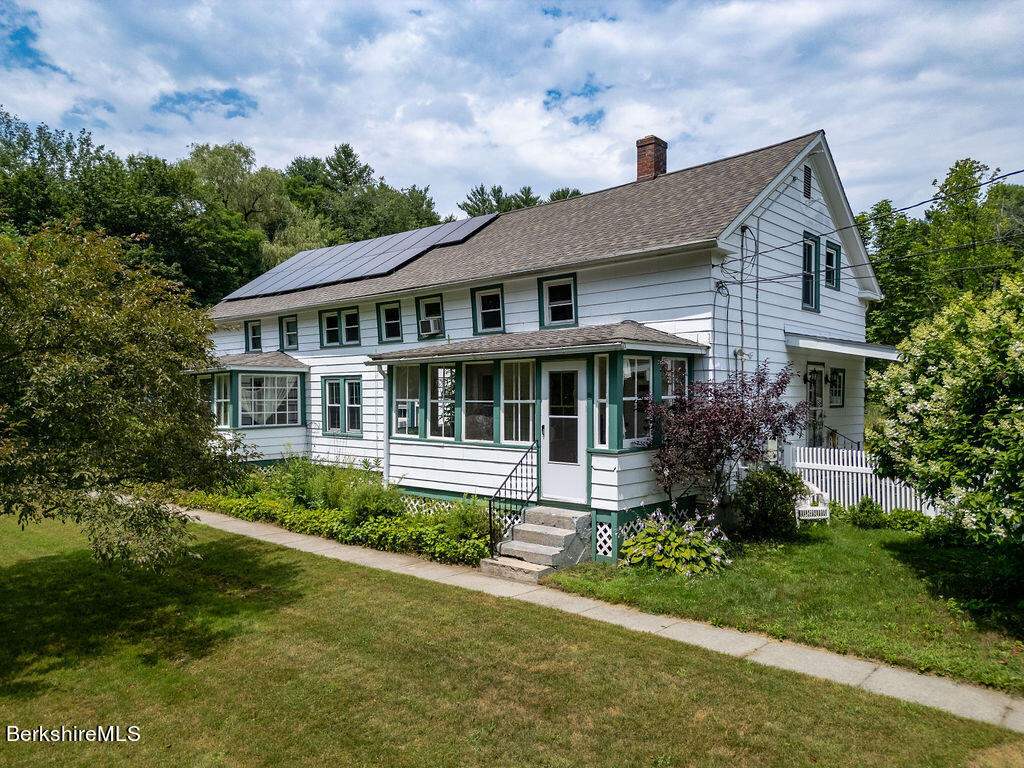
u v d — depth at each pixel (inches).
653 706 195.8
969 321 300.5
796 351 546.6
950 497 263.9
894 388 324.8
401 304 644.1
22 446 224.8
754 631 263.7
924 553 370.6
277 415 735.7
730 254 441.4
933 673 221.1
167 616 286.5
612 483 372.2
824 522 458.6
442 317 601.6
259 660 235.6
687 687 208.8
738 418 360.8
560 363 408.5
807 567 346.3
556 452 411.2
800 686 209.6
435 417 496.7
